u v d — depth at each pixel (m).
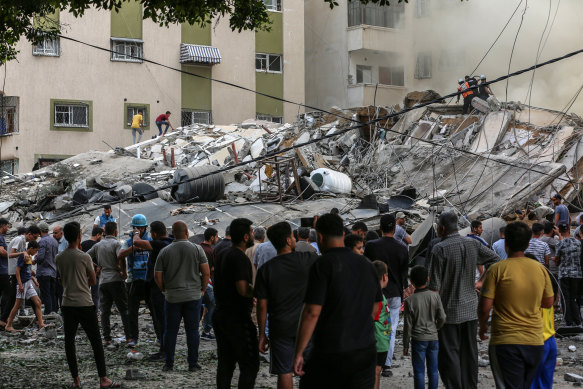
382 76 42.81
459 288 7.19
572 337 11.71
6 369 9.34
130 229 20.88
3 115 35.97
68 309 8.16
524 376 6.04
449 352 7.18
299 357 4.96
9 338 11.86
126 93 37.44
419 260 16.97
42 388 8.28
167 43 38.16
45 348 11.05
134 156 32.03
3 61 14.74
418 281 7.26
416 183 25.11
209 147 32.44
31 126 35.97
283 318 6.62
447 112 29.30
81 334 12.39
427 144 27.08
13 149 35.81
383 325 7.30
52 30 13.05
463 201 22.83
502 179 23.47
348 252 5.14
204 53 38.19
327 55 42.91
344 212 20.73
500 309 6.07
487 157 23.56
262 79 40.25
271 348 6.67
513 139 25.75
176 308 9.07
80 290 8.16
